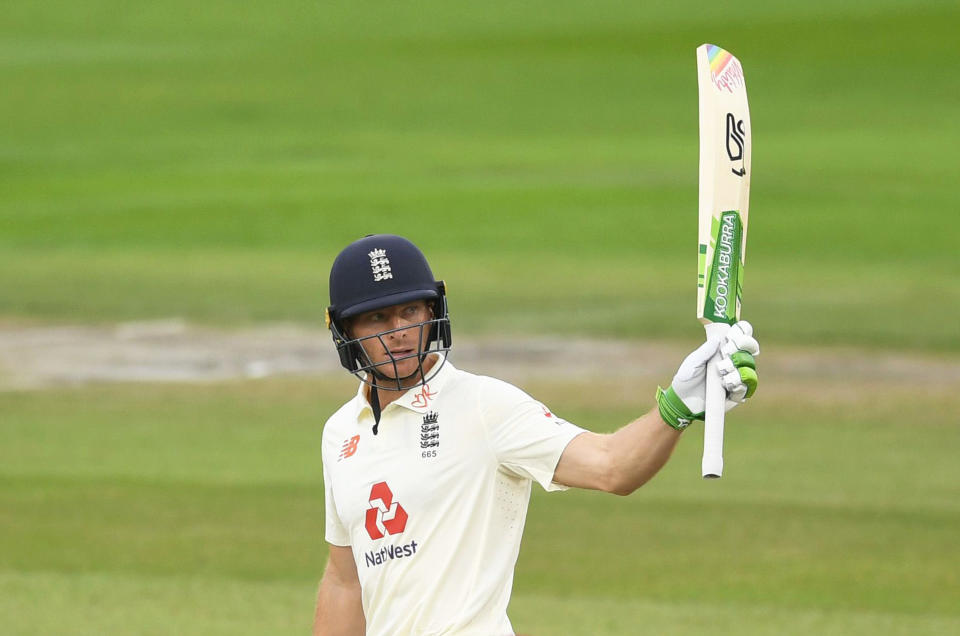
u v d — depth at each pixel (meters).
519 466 12.52
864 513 32.28
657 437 11.88
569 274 68.69
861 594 26.25
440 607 12.48
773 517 32.03
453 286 66.06
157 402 45.72
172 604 25.55
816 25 163.62
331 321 13.16
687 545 29.80
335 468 13.20
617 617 24.84
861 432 41.28
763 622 24.55
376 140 115.25
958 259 71.38
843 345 54.25
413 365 12.97
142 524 31.53
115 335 56.88
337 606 14.10
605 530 31.08
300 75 146.62
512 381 48.78
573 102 130.88
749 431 41.50
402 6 194.25
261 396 46.66
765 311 60.09
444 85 140.38
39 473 36.50
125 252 75.62
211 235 80.00
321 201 89.50
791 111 123.69
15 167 104.94
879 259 71.56
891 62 142.75
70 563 28.42
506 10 189.25
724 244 12.66
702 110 12.90
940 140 109.38
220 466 37.31
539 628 24.25
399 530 12.64
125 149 112.56
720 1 185.00
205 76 147.00
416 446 12.72
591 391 47.16
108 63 156.12
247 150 111.44
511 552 12.68
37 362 52.12
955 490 34.47
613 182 94.25
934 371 50.06
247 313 61.06
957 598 26.00
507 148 110.38
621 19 178.00
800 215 82.81
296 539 30.41
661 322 58.56
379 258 12.88
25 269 71.00
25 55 162.62
